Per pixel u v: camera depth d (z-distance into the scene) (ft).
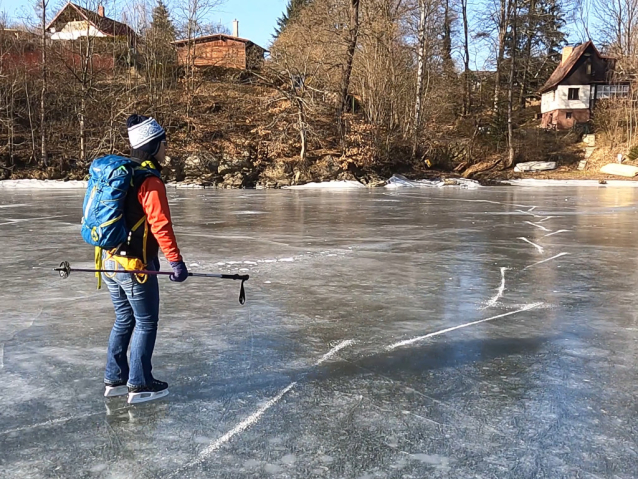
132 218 10.94
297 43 121.29
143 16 127.44
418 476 8.96
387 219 48.24
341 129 120.47
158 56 130.41
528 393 12.35
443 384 12.87
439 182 116.26
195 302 20.21
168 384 12.76
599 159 140.15
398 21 127.95
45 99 114.83
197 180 107.55
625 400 11.97
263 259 28.89
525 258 29.71
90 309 19.08
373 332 16.85
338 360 14.43
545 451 9.78
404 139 128.36
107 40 125.08
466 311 19.29
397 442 10.11
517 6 143.54
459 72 175.94
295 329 17.10
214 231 39.63
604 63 170.19
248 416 11.16
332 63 122.42
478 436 10.34
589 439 10.23
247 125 124.98
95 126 116.26
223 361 14.28
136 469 9.16
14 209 54.95
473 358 14.62
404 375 13.43
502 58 147.02
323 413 11.32
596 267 27.27
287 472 9.07
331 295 21.47
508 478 8.91
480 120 154.61
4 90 112.57
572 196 81.00
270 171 111.55
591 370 13.75
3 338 15.98
